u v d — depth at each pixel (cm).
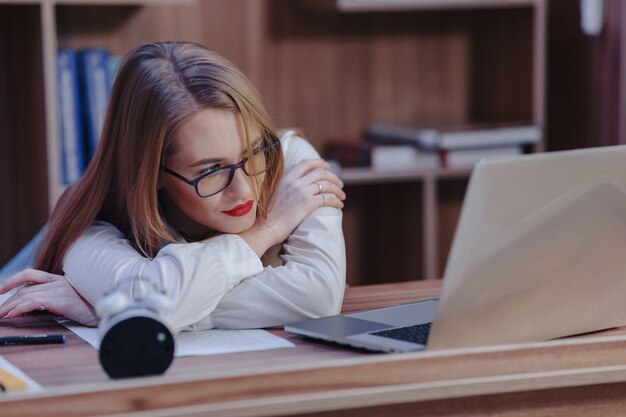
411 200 411
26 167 366
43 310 199
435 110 441
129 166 187
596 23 398
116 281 178
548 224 148
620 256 158
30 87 353
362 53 429
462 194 452
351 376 138
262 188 194
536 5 405
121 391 129
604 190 151
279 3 413
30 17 346
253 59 412
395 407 141
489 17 433
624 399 155
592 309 164
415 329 165
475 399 145
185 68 185
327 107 426
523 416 149
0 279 233
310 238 195
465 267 144
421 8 390
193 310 175
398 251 422
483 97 441
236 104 182
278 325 183
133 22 393
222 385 132
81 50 368
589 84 409
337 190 207
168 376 132
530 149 412
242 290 183
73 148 352
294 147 219
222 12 405
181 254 178
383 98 434
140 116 184
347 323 172
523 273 150
